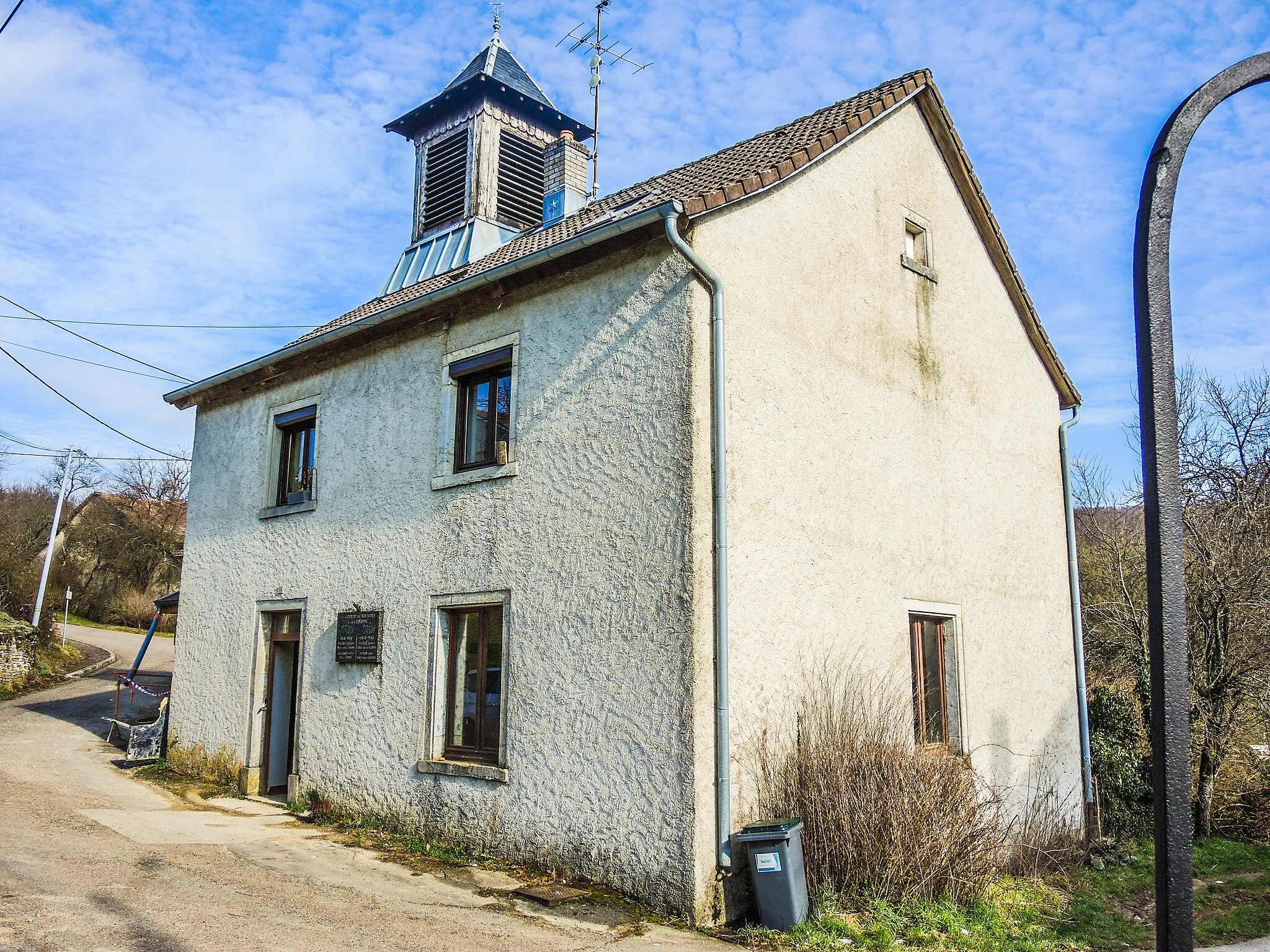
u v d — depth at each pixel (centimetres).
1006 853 851
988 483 1092
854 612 859
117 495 4738
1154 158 431
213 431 1345
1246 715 1280
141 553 4481
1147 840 1150
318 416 1142
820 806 716
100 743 1501
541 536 833
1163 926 379
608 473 786
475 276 902
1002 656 1060
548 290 874
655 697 716
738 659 730
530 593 833
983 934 661
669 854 684
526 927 636
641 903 696
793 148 890
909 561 943
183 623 1321
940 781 753
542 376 863
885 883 697
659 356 764
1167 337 420
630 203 1034
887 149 1016
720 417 738
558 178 1432
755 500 770
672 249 767
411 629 951
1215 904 855
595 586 778
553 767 781
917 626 960
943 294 1069
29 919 575
